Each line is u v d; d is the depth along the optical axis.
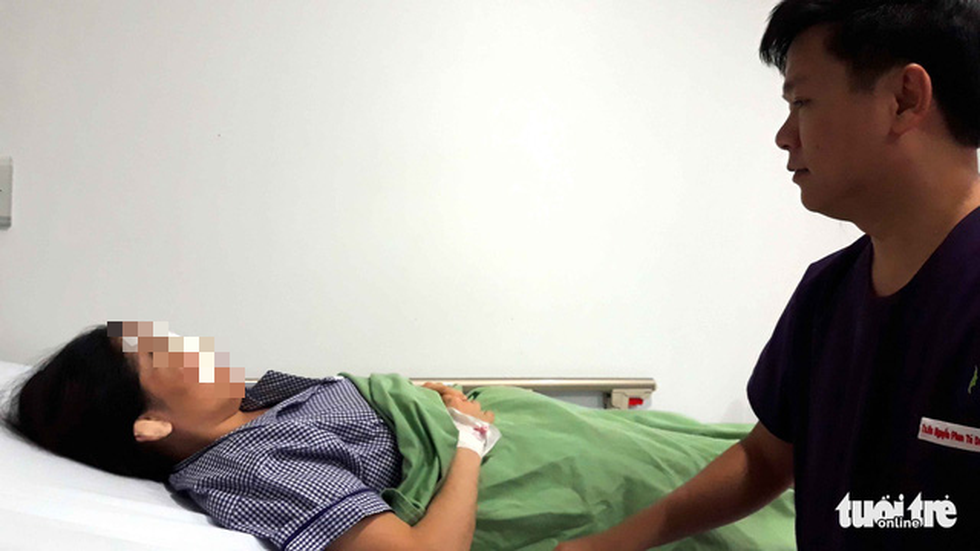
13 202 1.38
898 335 0.67
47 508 0.73
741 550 1.02
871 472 0.68
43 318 1.40
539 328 1.55
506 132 1.51
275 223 1.44
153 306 1.42
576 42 1.53
